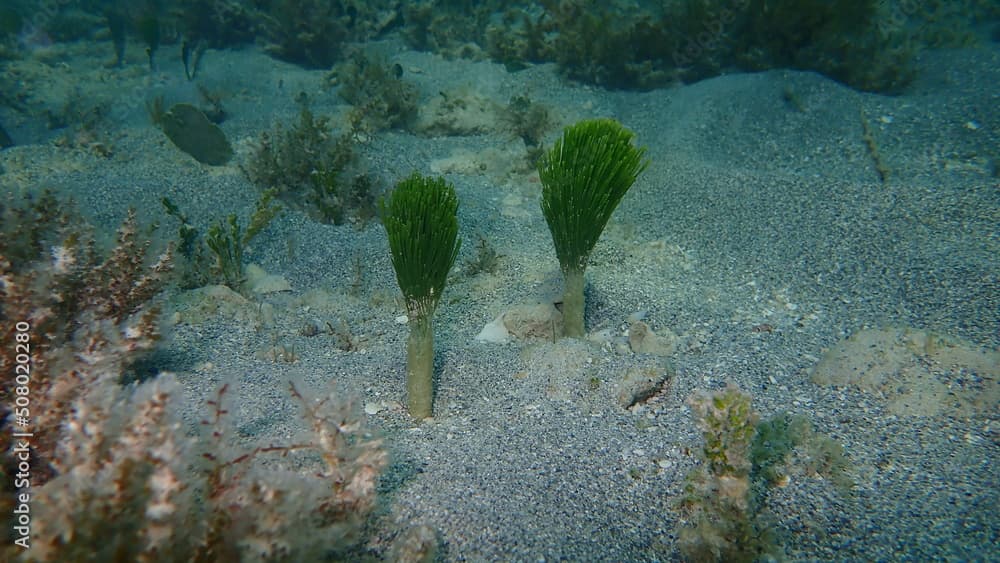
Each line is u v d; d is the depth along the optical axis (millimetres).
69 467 1914
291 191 8000
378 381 4117
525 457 3318
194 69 13734
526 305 5234
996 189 6496
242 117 10891
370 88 11062
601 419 3719
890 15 13070
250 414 3523
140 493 1832
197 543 1943
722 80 10508
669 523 2822
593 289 5754
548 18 13328
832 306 5250
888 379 3818
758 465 3082
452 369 4316
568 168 4020
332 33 14062
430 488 3006
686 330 5039
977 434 3383
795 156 8367
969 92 9234
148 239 4094
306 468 2840
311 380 4055
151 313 3828
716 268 6152
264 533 1970
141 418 1937
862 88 10234
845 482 3023
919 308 4941
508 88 11773
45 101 12219
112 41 16312
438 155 9703
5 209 3934
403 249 3250
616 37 11141
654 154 9047
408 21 14688
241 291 5832
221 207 7406
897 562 2529
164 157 8711
